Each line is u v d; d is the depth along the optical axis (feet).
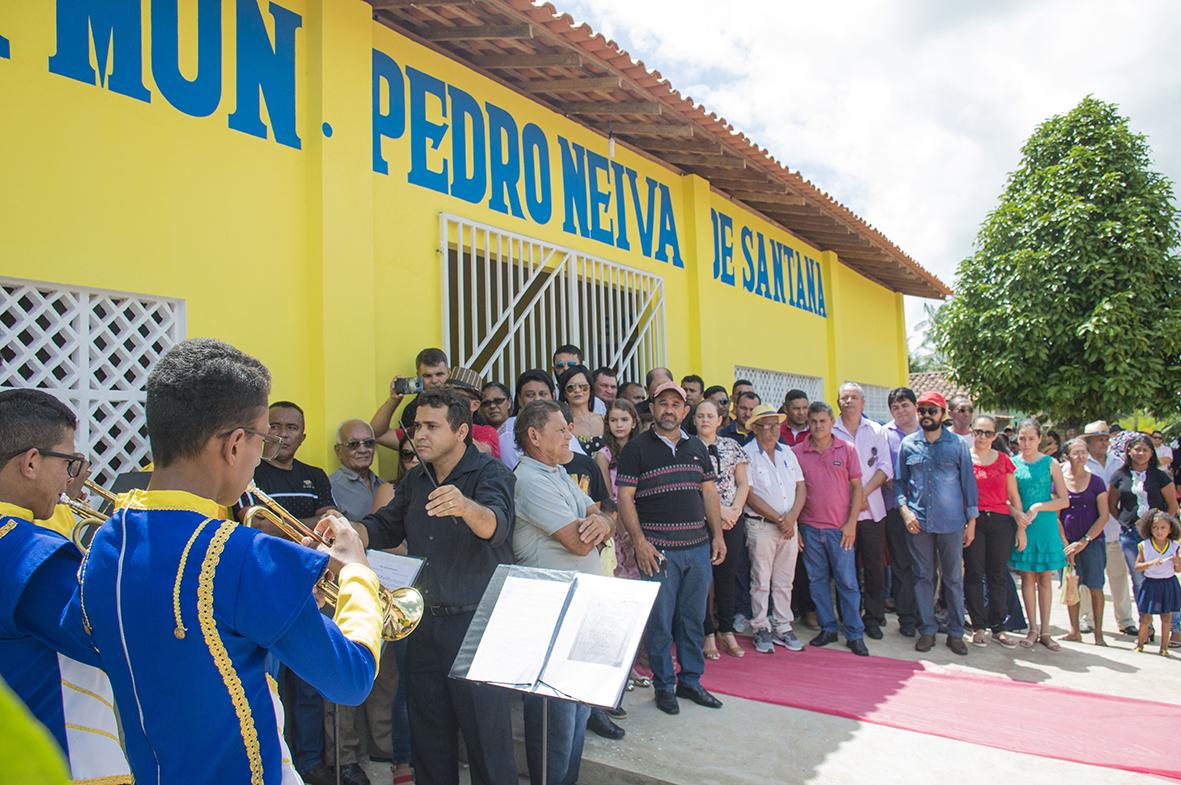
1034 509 21.35
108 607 5.32
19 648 6.11
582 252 23.44
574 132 23.79
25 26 12.21
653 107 22.48
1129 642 22.72
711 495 17.12
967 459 20.97
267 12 15.58
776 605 20.97
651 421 18.02
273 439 6.59
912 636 22.43
